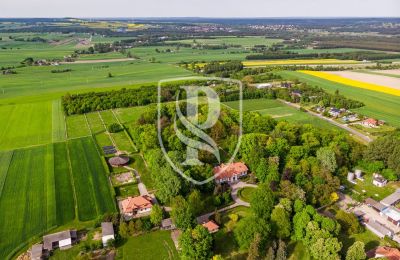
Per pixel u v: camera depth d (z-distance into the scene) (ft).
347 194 338.95
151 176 357.20
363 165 383.86
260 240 251.19
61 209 312.50
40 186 349.61
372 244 269.85
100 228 286.66
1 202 321.52
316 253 246.68
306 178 333.83
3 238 274.77
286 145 387.14
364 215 304.91
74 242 271.08
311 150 392.47
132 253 261.24
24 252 260.62
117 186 348.18
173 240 273.95
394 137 405.18
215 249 264.11
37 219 297.94
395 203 317.63
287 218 272.51
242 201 325.83
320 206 316.60
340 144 397.19
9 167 388.98
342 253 255.50
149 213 307.58
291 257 255.91
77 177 367.45
